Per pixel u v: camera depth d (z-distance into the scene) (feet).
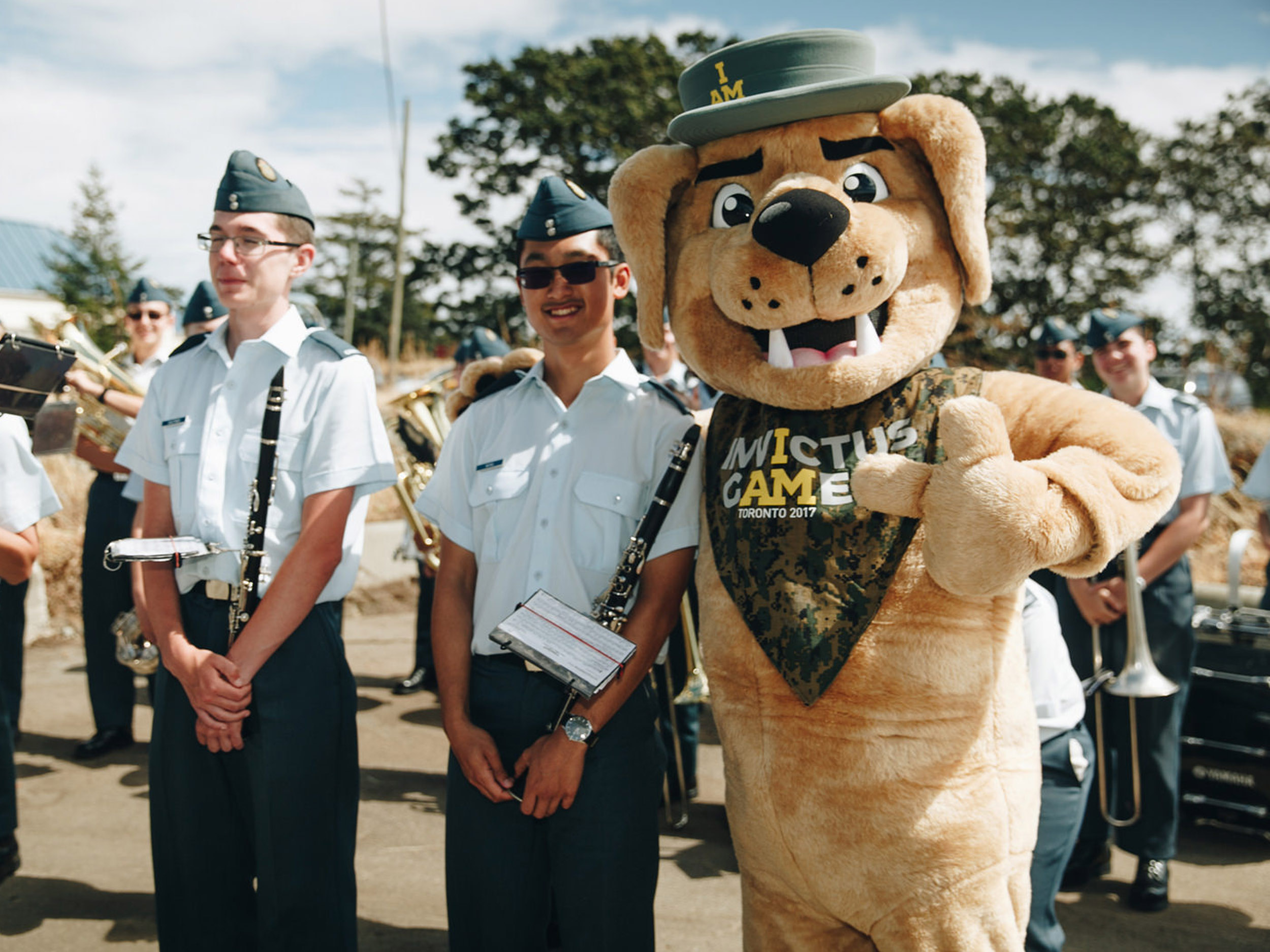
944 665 5.82
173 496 7.93
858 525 6.03
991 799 5.82
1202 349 90.48
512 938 7.09
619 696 6.82
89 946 10.12
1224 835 13.44
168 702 7.82
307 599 7.53
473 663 7.47
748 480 6.48
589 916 6.91
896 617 5.90
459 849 7.14
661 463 7.36
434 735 17.20
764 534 6.27
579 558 7.23
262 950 7.65
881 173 6.46
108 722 15.65
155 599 7.79
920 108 6.40
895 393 6.31
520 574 7.29
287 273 8.01
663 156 6.93
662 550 7.02
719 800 14.42
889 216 6.22
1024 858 5.99
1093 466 5.49
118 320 79.30
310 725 7.61
